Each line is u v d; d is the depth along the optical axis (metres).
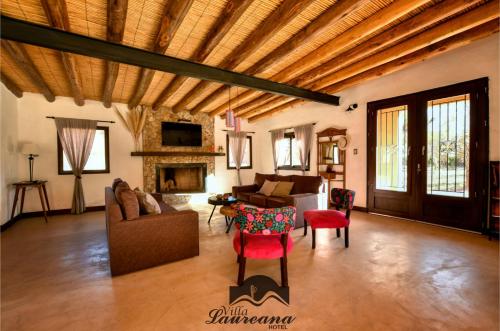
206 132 6.81
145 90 4.32
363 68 3.62
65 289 2.03
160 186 6.19
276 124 7.18
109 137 5.50
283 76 3.84
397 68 3.68
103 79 4.09
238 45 3.05
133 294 1.95
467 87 3.41
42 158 4.82
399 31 2.75
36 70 3.54
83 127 5.05
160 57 2.84
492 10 2.37
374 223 3.99
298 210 3.87
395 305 1.77
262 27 2.60
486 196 3.27
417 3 2.19
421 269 2.33
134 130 5.76
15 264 2.53
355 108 4.95
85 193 5.23
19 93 4.46
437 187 3.80
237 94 5.05
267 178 5.43
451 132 3.62
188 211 2.70
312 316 1.65
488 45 3.22
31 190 4.72
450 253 2.71
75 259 2.65
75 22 2.52
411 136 4.09
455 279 2.13
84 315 1.68
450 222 3.65
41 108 4.81
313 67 3.83
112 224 2.25
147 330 1.53
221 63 3.51
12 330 1.54
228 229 3.60
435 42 3.01
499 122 3.15
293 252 2.78
